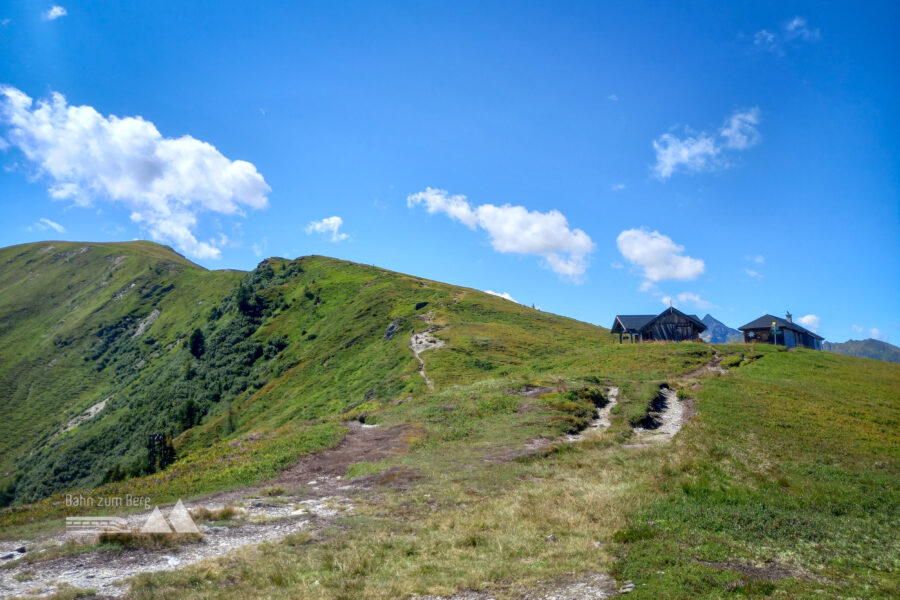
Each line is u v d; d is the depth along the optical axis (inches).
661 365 2294.5
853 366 2324.1
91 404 6003.9
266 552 570.3
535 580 469.7
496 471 927.0
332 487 905.5
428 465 994.1
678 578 447.2
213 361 5049.2
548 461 992.9
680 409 1557.6
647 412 1453.0
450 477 900.0
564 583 460.4
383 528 657.0
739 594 416.5
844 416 1395.2
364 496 823.1
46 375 7160.4
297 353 4603.8
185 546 606.9
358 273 6678.2
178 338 7037.4
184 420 3959.2
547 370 2507.4
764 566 483.5
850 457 1008.9
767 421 1290.6
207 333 6082.7
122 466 3656.5
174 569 533.6
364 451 1162.6
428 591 462.0
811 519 616.7
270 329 5438.0
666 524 597.6
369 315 4852.4
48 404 6461.6
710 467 829.8
